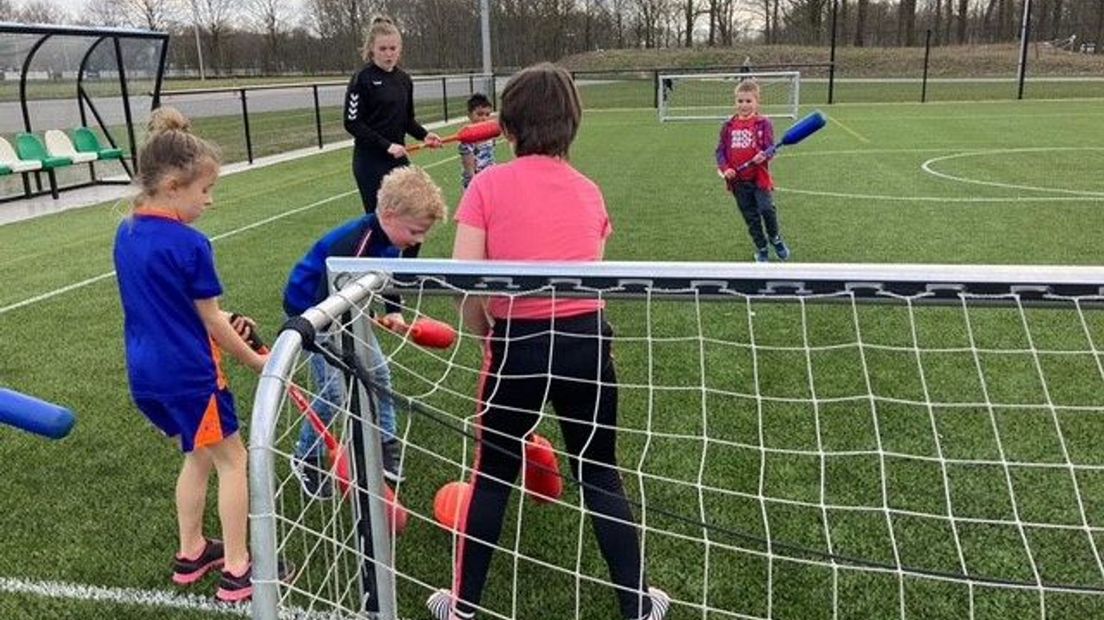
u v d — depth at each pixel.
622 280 1.81
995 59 34.94
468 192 2.12
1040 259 6.27
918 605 2.36
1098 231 7.11
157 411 2.34
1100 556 2.57
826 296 1.73
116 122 13.00
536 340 2.05
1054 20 44.69
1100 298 1.65
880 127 16.16
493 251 2.08
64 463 3.31
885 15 48.53
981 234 7.11
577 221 2.09
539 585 2.48
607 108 23.72
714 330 4.71
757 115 6.23
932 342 4.47
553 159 2.11
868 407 3.67
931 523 2.77
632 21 50.38
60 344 4.79
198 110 26.03
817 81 30.69
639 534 2.38
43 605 2.42
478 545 2.18
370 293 1.87
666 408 3.68
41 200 10.30
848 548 2.64
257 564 1.47
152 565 2.62
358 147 5.20
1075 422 3.49
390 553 2.23
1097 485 2.98
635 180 10.53
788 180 10.33
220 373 2.42
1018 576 2.48
